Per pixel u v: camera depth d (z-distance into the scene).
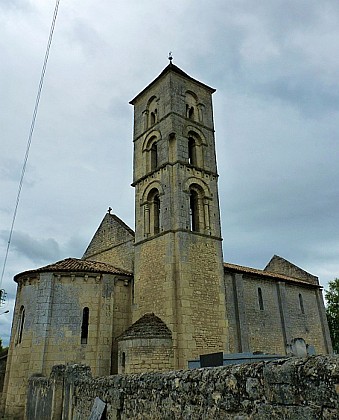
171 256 24.06
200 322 23.12
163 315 23.00
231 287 30.88
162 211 26.17
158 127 29.31
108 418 9.51
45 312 22.58
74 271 23.83
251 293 32.50
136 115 32.56
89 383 11.63
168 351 21.42
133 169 30.66
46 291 23.12
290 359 4.95
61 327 22.67
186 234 24.89
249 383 5.36
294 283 36.97
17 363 22.81
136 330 22.03
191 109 30.77
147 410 7.82
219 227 27.36
